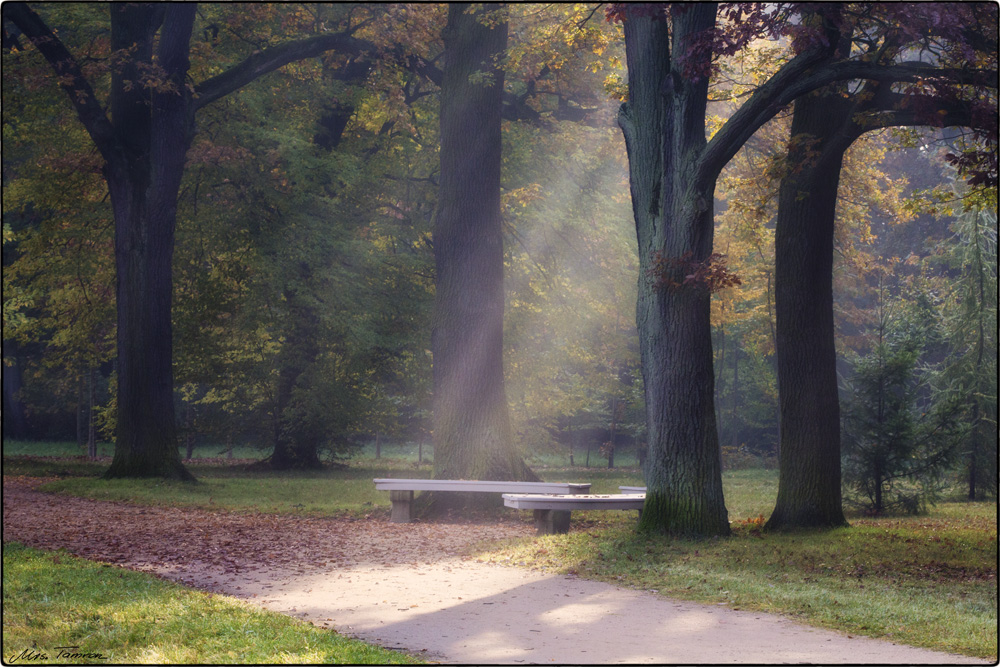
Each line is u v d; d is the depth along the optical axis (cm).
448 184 1811
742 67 1653
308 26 2569
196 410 4122
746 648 623
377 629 691
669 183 1258
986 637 666
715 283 1170
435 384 1794
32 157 2742
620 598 824
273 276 2383
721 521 1245
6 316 2869
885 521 1683
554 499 1312
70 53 2228
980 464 2308
